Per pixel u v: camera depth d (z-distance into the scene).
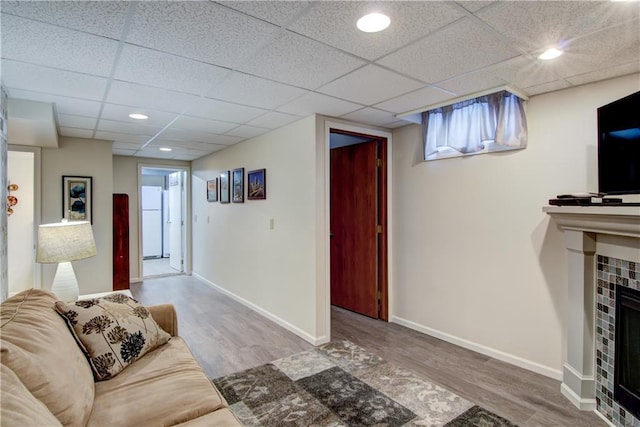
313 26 1.65
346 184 4.32
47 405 1.20
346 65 2.11
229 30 1.68
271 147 3.92
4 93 2.51
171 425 1.34
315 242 3.25
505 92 2.69
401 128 3.73
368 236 4.05
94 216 4.21
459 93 2.63
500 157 2.86
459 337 3.19
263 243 4.09
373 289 4.00
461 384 2.48
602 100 2.31
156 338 2.04
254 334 3.49
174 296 5.00
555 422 2.04
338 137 4.53
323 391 2.38
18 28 1.64
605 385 2.08
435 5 1.47
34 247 3.91
